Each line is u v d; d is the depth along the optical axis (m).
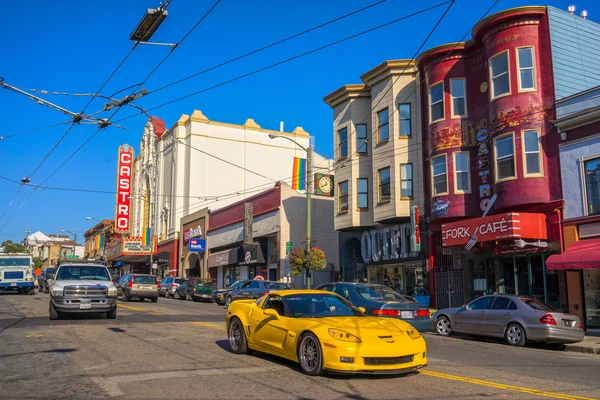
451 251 22.94
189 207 50.50
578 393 7.75
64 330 13.95
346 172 29.94
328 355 7.86
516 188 20.25
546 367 10.46
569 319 14.21
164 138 58.12
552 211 19.58
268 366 9.02
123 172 63.12
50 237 144.88
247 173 52.66
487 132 22.42
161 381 7.75
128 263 72.44
